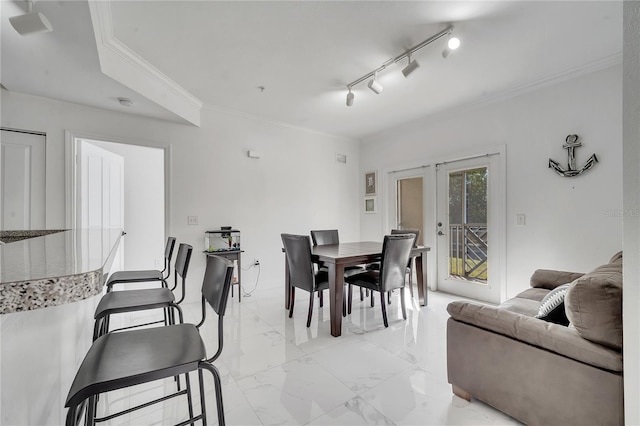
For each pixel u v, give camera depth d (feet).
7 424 2.28
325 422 4.84
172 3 6.09
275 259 13.82
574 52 8.05
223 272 3.64
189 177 11.53
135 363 2.91
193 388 5.77
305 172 14.98
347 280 9.84
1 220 8.32
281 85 10.10
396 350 7.39
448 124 12.65
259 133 13.42
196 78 9.55
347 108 12.23
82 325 4.99
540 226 9.82
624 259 3.30
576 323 4.05
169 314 5.82
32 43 6.13
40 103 8.81
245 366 6.61
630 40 3.16
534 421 4.37
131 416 4.95
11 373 2.35
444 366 6.62
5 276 1.72
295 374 6.28
